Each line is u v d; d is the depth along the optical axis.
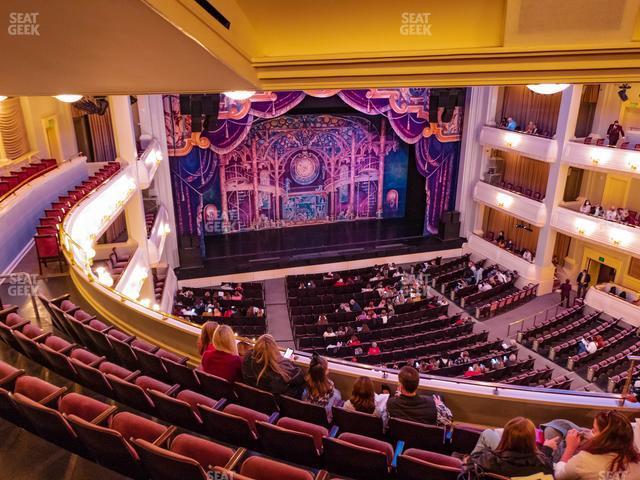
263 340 5.20
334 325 18.36
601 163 18.94
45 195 13.02
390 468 4.25
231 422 4.50
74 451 4.27
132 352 6.08
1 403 4.52
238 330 18.05
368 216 28.84
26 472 4.09
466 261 25.31
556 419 5.12
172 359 6.32
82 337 6.71
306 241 26.02
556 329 19.00
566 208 20.80
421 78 3.25
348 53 3.22
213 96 15.23
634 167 17.92
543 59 3.19
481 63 3.24
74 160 15.87
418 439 4.72
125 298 7.65
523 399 5.53
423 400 4.84
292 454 4.42
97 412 4.41
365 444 4.32
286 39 3.21
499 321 20.06
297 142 26.48
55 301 7.47
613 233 18.94
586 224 19.84
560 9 3.08
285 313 20.45
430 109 16.36
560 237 22.98
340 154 27.27
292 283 22.30
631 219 18.81
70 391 5.46
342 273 23.17
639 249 18.17
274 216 27.48
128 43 1.61
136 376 5.47
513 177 24.67
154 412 5.04
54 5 1.21
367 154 27.61
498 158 25.09
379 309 19.72
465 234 26.55
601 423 3.60
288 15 3.12
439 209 26.80
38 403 4.13
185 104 15.29
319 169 27.27
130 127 14.55
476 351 16.56
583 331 18.70
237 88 3.02
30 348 5.85
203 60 2.02
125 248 15.19
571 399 5.52
